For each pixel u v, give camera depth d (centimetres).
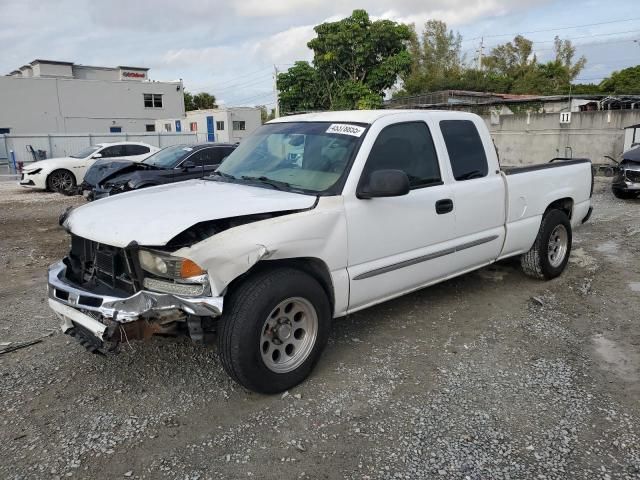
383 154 409
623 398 349
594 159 2145
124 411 339
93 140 2842
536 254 571
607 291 563
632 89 4784
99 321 321
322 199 367
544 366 395
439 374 384
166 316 317
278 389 352
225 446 303
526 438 307
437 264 453
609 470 279
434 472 279
